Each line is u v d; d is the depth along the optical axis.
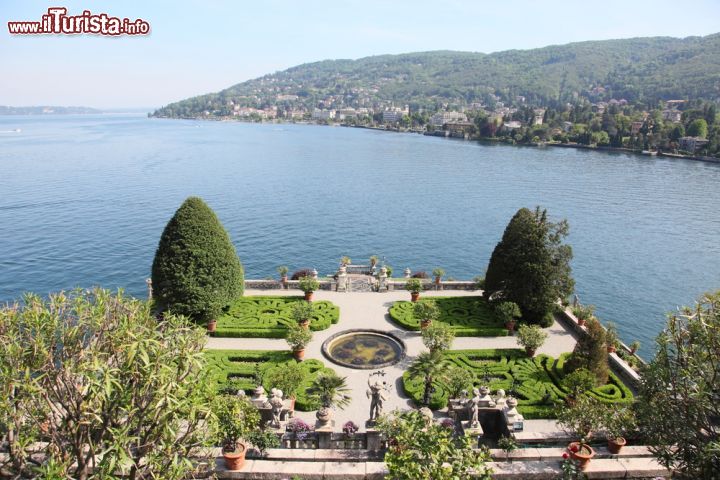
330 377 29.88
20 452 16.48
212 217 41.28
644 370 20.77
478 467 17.75
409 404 31.84
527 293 43.16
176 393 17.78
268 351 37.91
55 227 93.12
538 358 37.31
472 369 35.62
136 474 18.39
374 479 22.38
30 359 16.89
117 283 68.69
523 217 44.44
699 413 18.88
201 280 39.72
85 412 16.45
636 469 22.78
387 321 45.03
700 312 19.59
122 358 17.89
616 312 62.62
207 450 21.41
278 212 112.69
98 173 156.25
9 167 161.50
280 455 23.77
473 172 175.00
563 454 22.95
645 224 103.88
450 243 92.75
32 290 65.12
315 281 48.25
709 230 99.19
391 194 136.25
